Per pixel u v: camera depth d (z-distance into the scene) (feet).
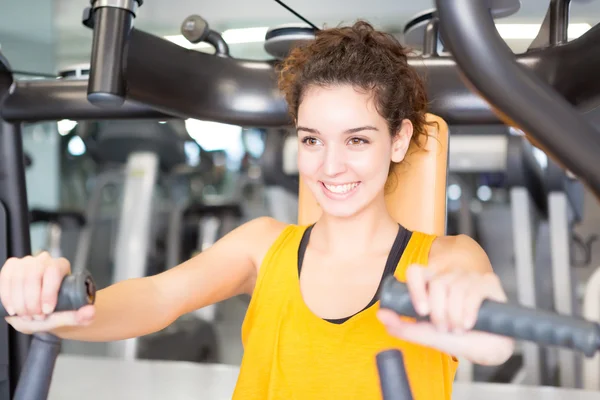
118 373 7.40
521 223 11.24
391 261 4.12
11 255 5.09
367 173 3.76
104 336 3.66
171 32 4.49
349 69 3.70
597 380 10.21
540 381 10.78
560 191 10.33
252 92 4.45
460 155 11.17
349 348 3.84
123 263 12.82
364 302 4.02
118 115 4.91
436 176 4.47
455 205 15.80
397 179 4.53
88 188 20.06
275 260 4.27
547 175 10.32
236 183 18.33
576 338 1.91
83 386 6.82
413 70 4.18
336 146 3.73
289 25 4.39
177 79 4.11
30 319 2.45
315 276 4.17
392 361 2.05
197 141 17.38
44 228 16.38
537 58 3.86
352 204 3.80
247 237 4.56
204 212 16.46
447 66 4.47
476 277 2.19
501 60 1.93
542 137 1.94
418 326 2.18
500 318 2.02
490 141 11.12
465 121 4.56
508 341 2.18
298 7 4.00
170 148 15.96
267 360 4.04
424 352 3.84
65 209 19.92
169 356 13.93
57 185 17.76
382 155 3.83
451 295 2.07
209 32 4.21
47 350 2.45
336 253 4.20
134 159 13.28
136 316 3.83
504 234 17.07
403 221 4.52
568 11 3.86
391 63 3.91
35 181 16.87
